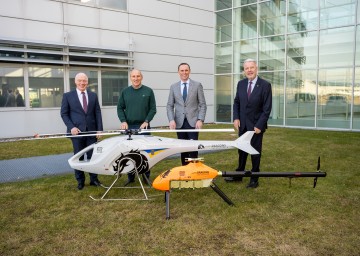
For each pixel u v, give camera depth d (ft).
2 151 24.34
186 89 15.98
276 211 11.76
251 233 10.02
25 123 32.86
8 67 31.37
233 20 46.14
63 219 11.19
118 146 12.74
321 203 12.51
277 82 43.04
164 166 19.25
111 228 10.46
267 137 31.19
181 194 13.78
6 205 12.59
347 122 37.40
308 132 35.37
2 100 31.37
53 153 23.61
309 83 40.09
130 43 39.01
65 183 15.62
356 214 11.41
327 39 38.14
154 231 10.23
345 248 8.98
